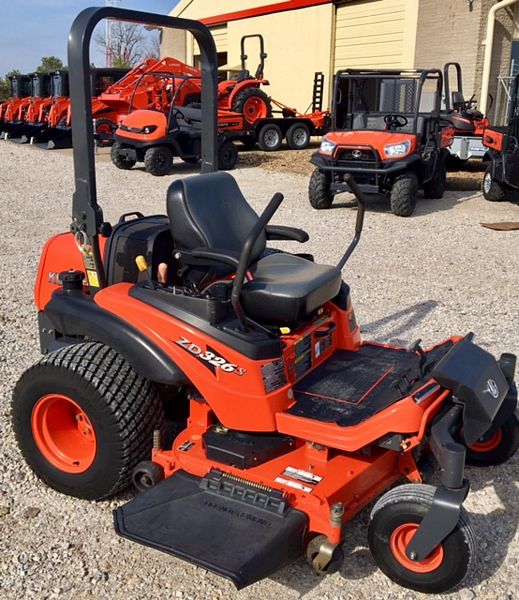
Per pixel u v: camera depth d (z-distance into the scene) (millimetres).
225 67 23250
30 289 6785
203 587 2926
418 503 2746
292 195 12297
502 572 3029
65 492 3471
